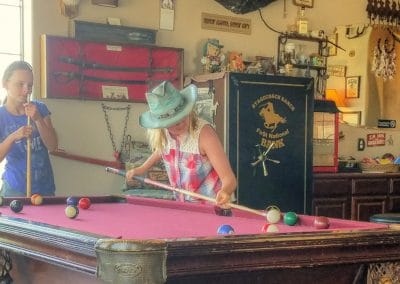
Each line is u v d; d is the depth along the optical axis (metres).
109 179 4.91
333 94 5.91
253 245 1.75
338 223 2.36
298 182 4.92
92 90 4.81
